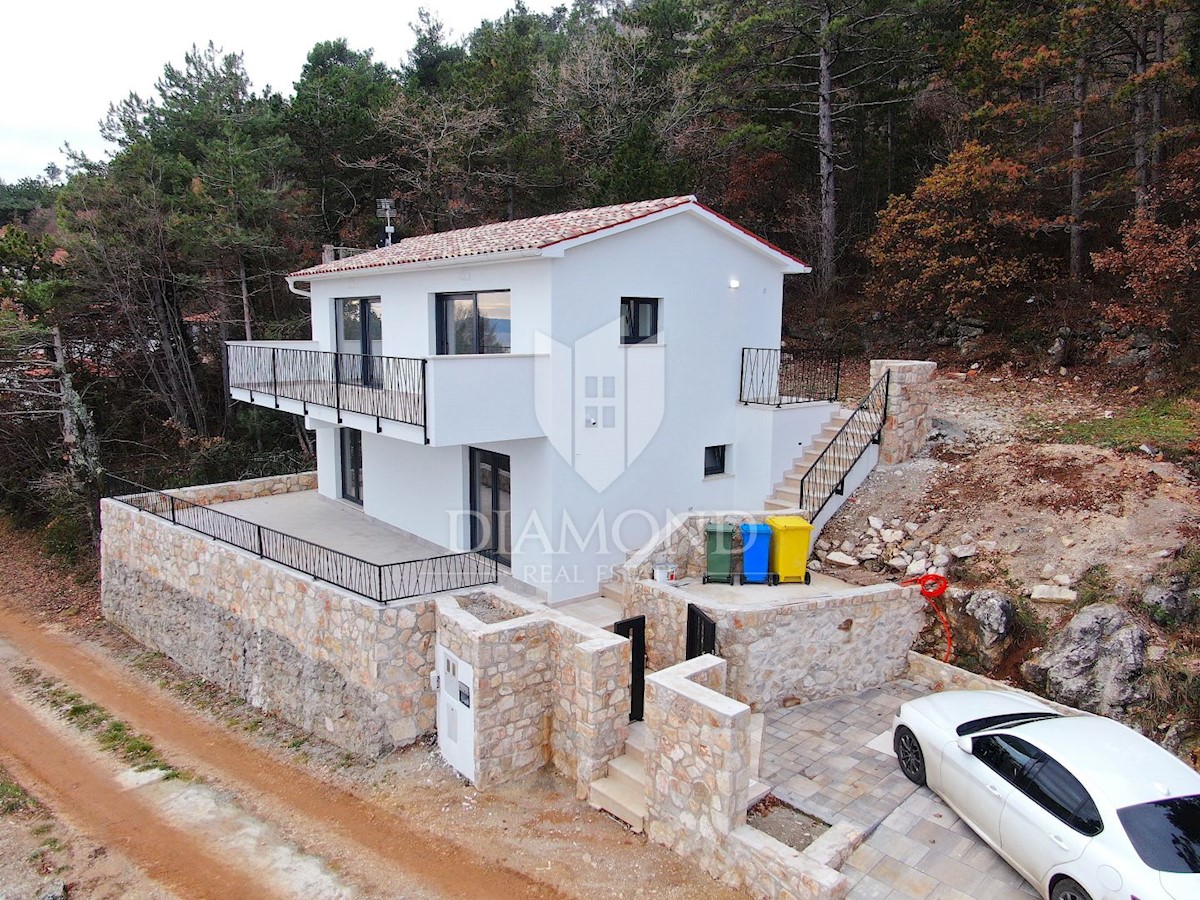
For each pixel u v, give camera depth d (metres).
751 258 15.30
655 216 13.22
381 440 16.53
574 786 9.94
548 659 10.32
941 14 23.53
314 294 17.95
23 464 25.00
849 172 27.56
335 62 38.66
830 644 11.01
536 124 30.81
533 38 36.62
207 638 14.70
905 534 13.12
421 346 14.76
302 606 12.27
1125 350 18.30
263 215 26.28
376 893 8.30
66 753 12.17
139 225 25.00
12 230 25.94
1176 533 10.95
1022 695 9.65
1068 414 16.27
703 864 8.10
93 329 26.84
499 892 8.14
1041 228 20.62
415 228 32.66
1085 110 19.89
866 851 7.85
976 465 14.20
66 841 9.73
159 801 10.55
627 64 30.61
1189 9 18.14
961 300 21.25
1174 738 8.87
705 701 7.97
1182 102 19.73
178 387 27.53
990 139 21.48
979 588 11.38
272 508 18.33
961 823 8.31
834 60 25.38
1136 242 16.41
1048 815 7.12
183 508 16.77
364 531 16.34
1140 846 6.45
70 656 16.41
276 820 9.86
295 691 12.50
